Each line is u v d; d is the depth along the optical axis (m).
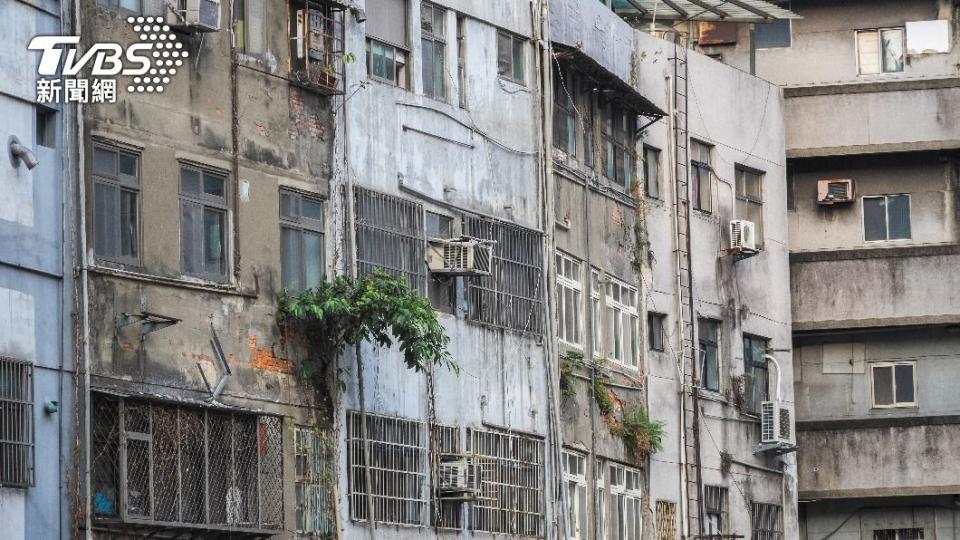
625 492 47.38
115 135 33.88
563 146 46.06
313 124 38.25
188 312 34.94
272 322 36.75
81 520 32.22
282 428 36.69
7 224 31.70
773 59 58.47
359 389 38.22
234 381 35.75
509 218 43.62
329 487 37.56
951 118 57.03
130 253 34.03
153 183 34.53
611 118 48.66
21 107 32.31
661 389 49.72
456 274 41.28
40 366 32.06
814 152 57.16
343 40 39.03
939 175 57.91
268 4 37.47
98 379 32.94
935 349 57.28
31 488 31.62
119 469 33.06
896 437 55.69
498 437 42.44
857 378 57.41
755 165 55.09
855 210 58.06
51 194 32.59
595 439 46.09
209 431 35.09
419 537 39.81
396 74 41.03
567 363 45.06
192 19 35.03
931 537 56.19
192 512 34.50
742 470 52.75
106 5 34.03
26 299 31.92
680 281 50.84
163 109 34.88
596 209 47.41
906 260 56.62
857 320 56.47
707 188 53.28
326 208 38.31
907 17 58.47
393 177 40.28
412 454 39.94
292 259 37.50
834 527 56.69
